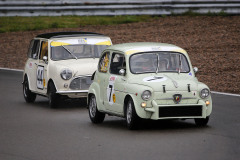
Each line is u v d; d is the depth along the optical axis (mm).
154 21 106438
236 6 105812
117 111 37812
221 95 51938
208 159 27328
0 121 42062
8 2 109188
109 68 39719
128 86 36469
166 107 34969
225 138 32781
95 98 40688
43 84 50594
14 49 93750
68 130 37438
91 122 41062
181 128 36562
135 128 36188
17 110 47938
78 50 51438
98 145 31781
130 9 109875
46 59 50406
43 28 105875
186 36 90688
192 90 35844
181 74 38000
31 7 109000
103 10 110062
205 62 71625
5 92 59438
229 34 90000
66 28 103500
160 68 37875
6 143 33219
